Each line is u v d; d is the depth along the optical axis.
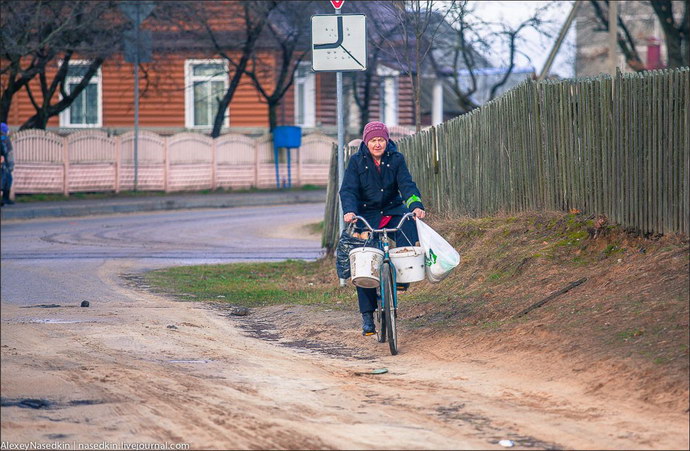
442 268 22.78
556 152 29.72
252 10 97.12
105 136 90.06
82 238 58.19
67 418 16.83
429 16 48.41
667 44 98.00
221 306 32.16
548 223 29.39
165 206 83.56
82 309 31.05
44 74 92.00
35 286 37.31
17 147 81.88
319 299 32.31
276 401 17.89
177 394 18.56
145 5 86.06
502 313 24.27
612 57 79.81
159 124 112.81
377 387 19.03
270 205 89.62
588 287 23.91
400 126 116.88
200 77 111.56
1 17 74.06
